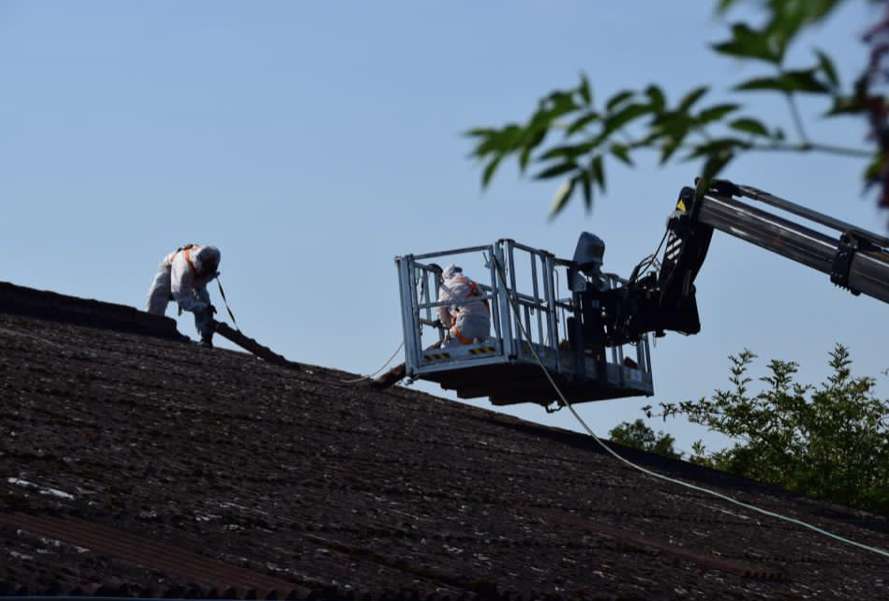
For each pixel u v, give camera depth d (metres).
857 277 23.83
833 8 2.02
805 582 17.98
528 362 27.47
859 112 2.18
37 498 11.02
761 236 25.59
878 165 2.19
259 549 11.23
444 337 28.55
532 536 15.86
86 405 17.45
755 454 50.19
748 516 25.11
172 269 30.83
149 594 8.62
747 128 2.42
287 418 21.22
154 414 18.22
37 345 22.20
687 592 14.34
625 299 29.14
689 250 28.02
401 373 28.70
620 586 13.70
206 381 23.12
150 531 10.93
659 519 21.31
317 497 14.91
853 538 25.89
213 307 30.52
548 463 24.92
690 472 31.03
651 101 2.43
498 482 20.62
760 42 2.13
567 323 29.19
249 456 16.75
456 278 27.95
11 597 7.73
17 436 13.97
